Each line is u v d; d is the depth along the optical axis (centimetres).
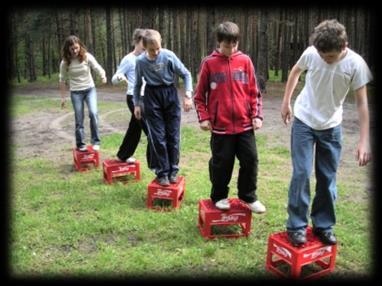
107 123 1180
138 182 622
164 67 498
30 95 2136
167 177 522
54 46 3475
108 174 615
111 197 560
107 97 1945
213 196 441
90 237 450
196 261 393
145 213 504
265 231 456
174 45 2588
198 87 421
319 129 354
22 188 607
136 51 609
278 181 623
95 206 529
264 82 1895
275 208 515
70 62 680
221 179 428
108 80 2714
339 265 387
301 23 2398
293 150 362
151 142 518
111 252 410
